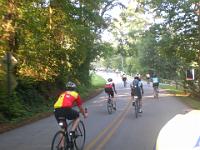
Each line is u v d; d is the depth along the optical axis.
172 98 37.22
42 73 28.66
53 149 10.75
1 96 21.27
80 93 41.41
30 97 27.03
